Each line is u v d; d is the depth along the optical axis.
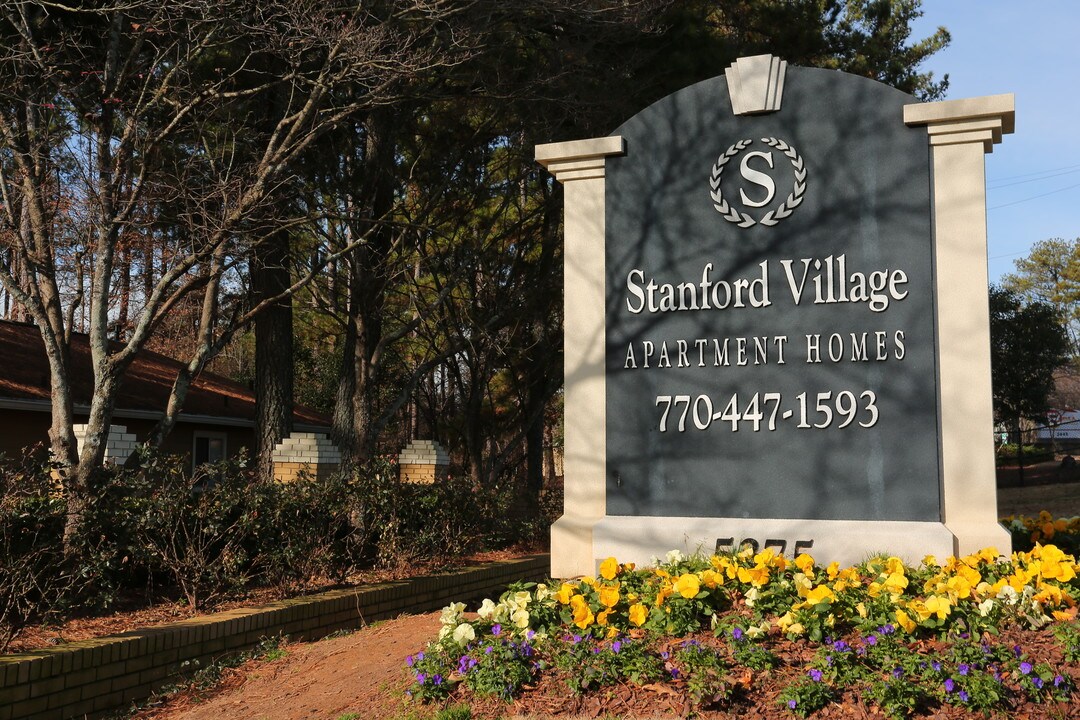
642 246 8.25
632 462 8.09
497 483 15.02
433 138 16.12
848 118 7.74
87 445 9.48
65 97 11.28
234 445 21.48
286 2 11.53
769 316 7.80
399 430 29.38
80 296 10.33
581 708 5.02
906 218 7.51
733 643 5.21
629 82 15.34
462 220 16.84
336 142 14.98
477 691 5.34
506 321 18.17
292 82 11.95
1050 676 4.72
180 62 11.13
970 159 7.43
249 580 9.54
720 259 7.99
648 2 13.81
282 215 13.72
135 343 9.96
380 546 11.19
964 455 7.25
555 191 17.42
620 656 5.21
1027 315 35.25
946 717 4.61
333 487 10.58
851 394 7.52
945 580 5.75
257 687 6.91
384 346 15.23
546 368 19.03
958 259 7.39
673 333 8.08
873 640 5.02
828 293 7.65
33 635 7.25
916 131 7.56
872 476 7.40
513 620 5.80
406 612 10.26
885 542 7.17
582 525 8.11
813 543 7.38
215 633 7.86
